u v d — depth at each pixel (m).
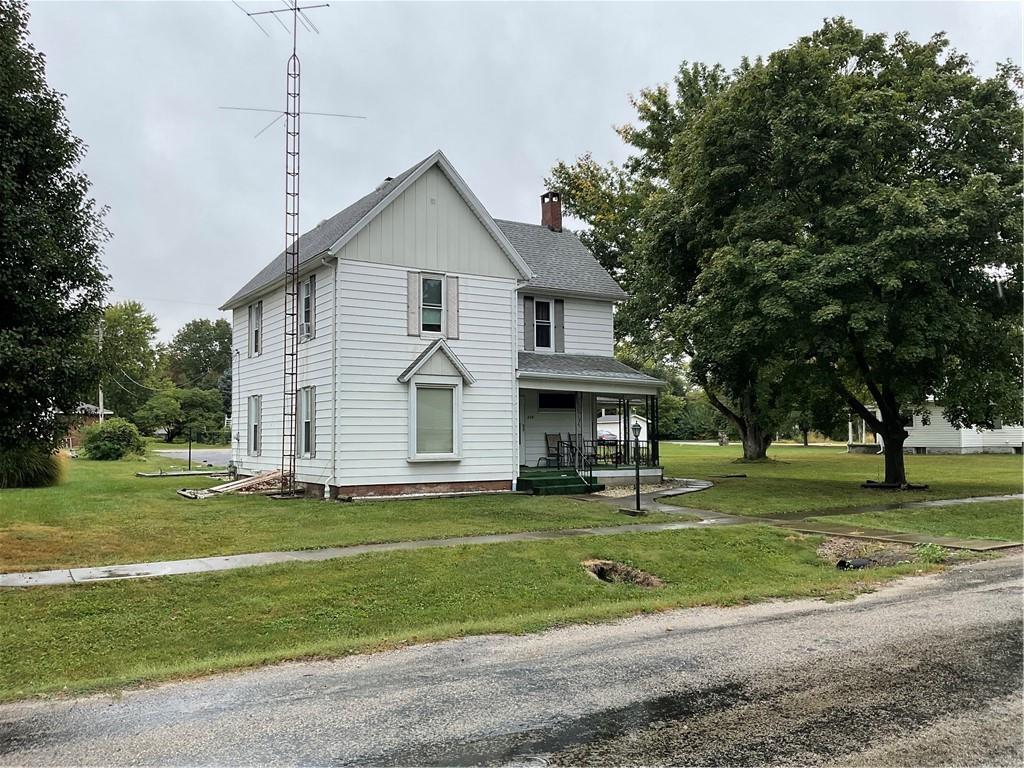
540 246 23.38
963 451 42.56
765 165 20.03
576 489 18.69
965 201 16.88
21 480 19.61
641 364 39.69
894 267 16.73
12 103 10.09
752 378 22.91
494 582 9.35
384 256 17.22
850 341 18.38
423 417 17.56
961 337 18.09
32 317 10.19
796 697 5.20
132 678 5.64
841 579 9.70
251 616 7.78
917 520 14.74
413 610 8.27
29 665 6.31
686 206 21.33
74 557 9.95
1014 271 18.52
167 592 8.32
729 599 8.44
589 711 4.93
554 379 19.66
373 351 17.02
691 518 14.39
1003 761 4.21
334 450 16.52
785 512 15.62
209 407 61.00
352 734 4.53
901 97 18.33
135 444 36.09
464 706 5.00
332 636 7.37
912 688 5.38
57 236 10.43
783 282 17.09
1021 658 6.09
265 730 4.59
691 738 4.50
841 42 19.97
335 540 11.30
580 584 9.55
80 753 4.26
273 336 20.25
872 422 21.22
